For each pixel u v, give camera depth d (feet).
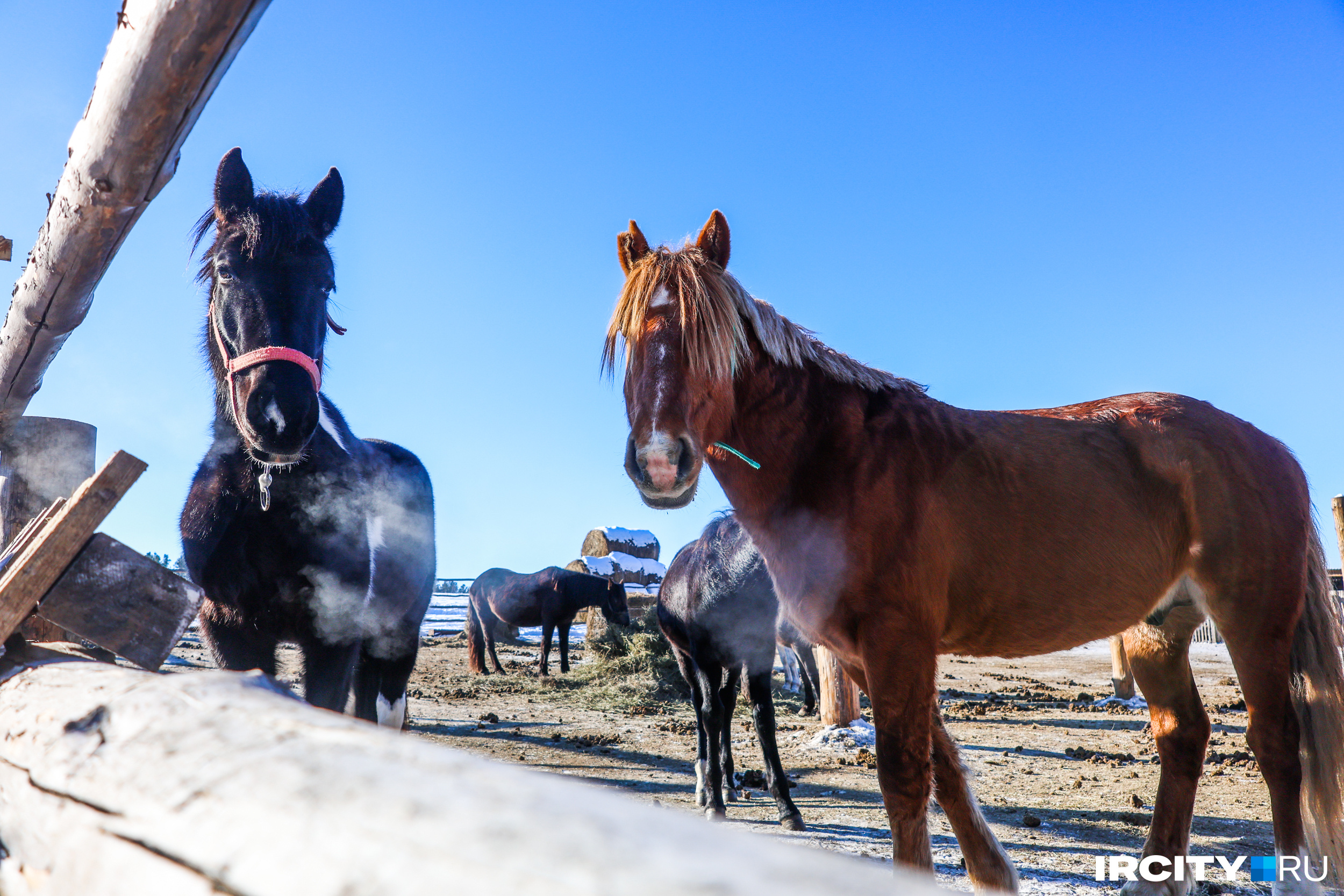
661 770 18.58
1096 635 8.77
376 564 10.11
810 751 21.09
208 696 2.23
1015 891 8.08
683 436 7.18
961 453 8.26
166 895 1.44
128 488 4.44
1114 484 8.73
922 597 7.59
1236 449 9.23
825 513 7.64
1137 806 15.01
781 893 0.77
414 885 0.99
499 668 41.75
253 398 7.51
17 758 2.57
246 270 7.95
